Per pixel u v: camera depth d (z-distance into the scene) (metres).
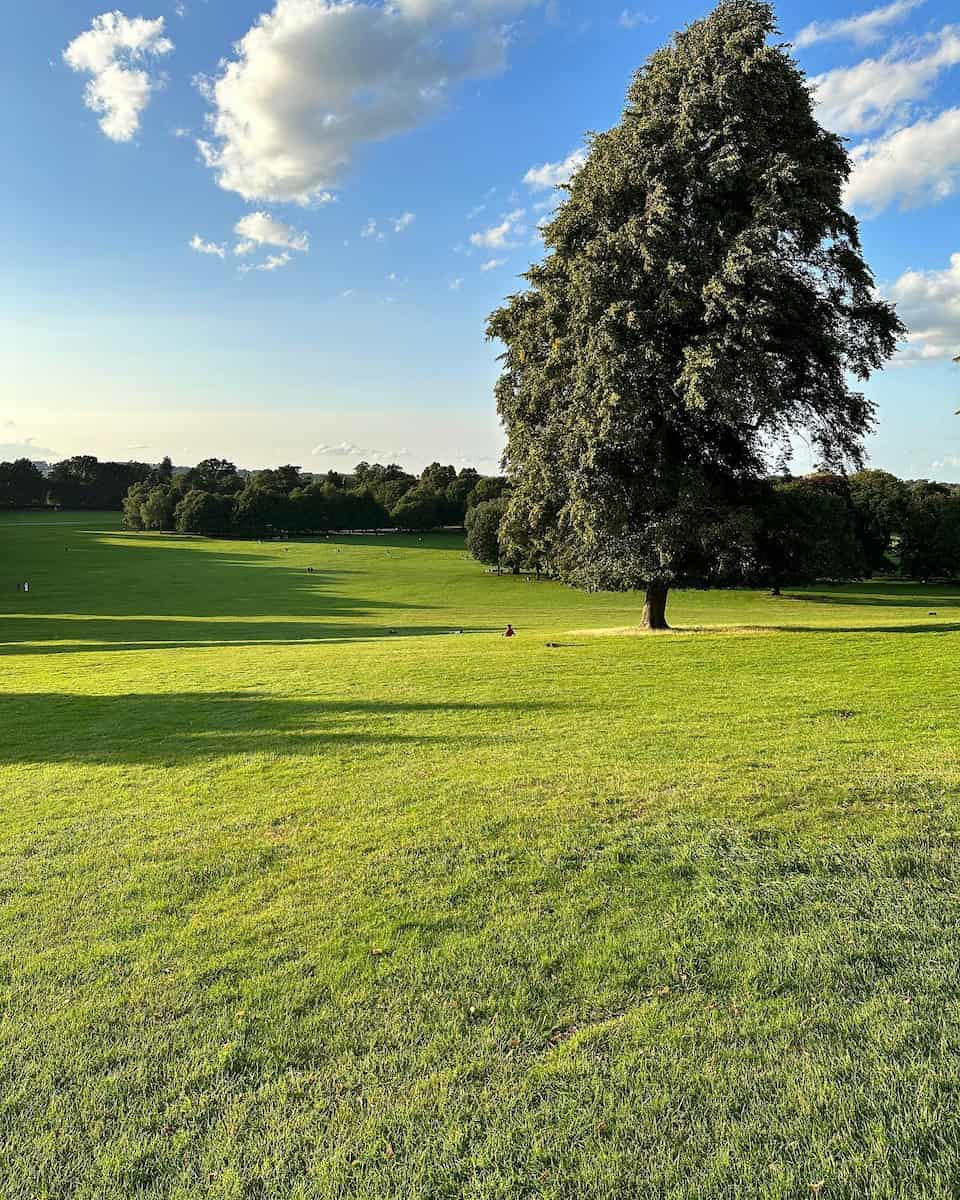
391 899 5.61
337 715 12.70
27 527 144.38
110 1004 4.45
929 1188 2.94
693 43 20.59
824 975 4.35
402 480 174.75
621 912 5.21
